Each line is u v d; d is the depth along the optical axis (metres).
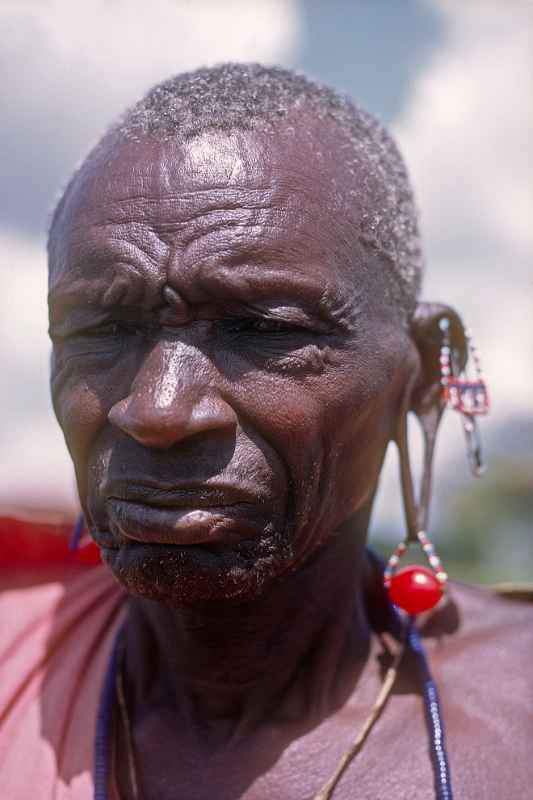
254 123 1.31
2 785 1.41
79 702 1.54
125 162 1.29
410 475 1.54
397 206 1.47
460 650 1.60
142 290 1.23
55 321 1.36
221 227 1.23
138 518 1.20
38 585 1.82
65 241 1.32
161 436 1.17
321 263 1.27
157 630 1.50
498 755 1.41
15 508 1.85
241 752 1.43
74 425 1.30
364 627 1.58
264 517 1.25
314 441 1.28
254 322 1.24
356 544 1.51
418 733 1.44
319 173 1.31
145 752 1.46
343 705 1.48
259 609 1.40
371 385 1.34
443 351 1.56
